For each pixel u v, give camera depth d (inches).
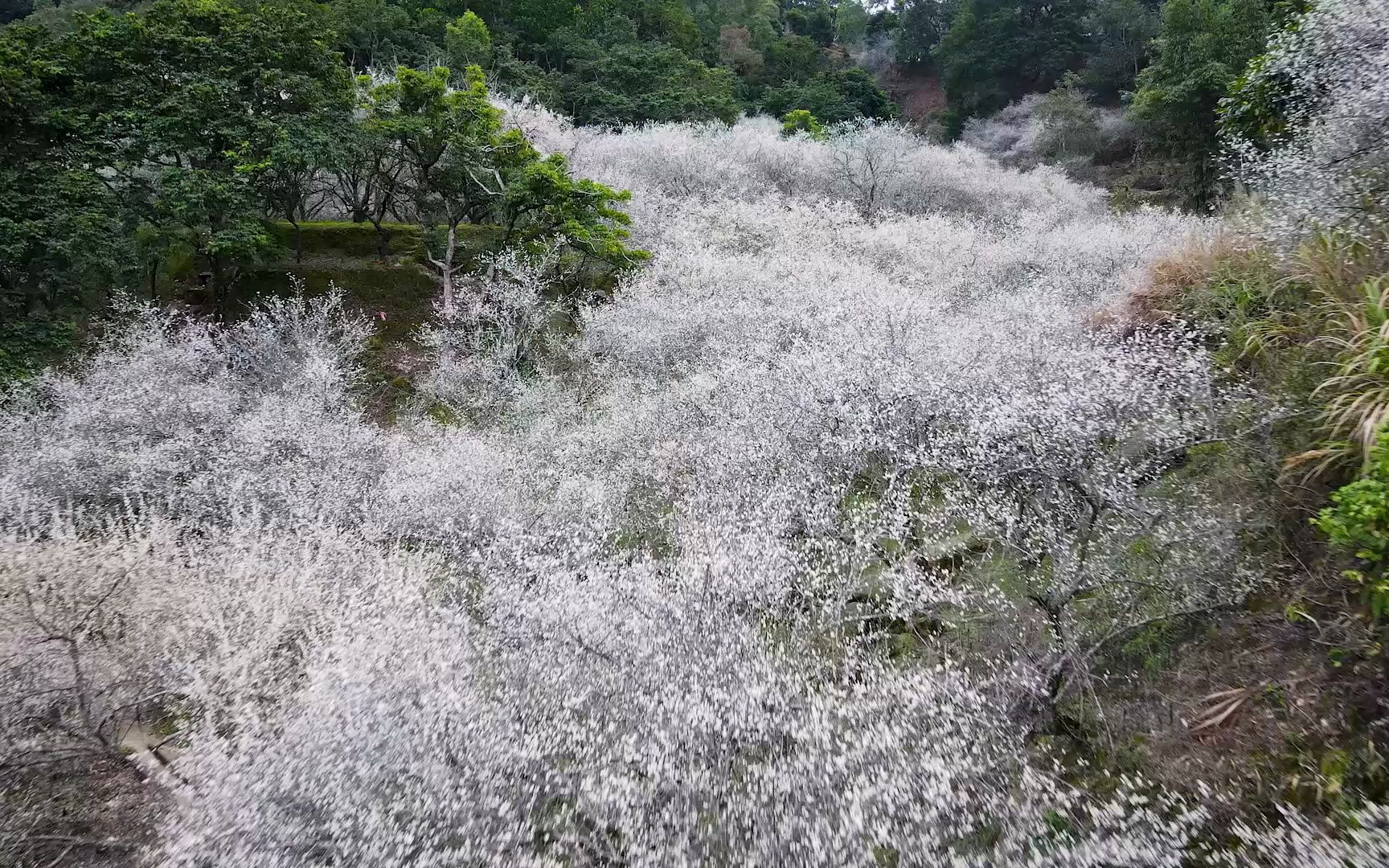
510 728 122.6
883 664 137.9
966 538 165.5
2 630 171.0
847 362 227.0
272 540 204.1
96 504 243.3
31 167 351.3
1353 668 109.7
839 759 108.8
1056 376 182.1
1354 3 194.7
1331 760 102.9
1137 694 128.2
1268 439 141.6
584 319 370.3
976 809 109.6
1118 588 139.2
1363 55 188.7
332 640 155.8
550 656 134.2
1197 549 138.3
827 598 152.2
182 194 366.6
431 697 129.1
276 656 167.9
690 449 220.7
